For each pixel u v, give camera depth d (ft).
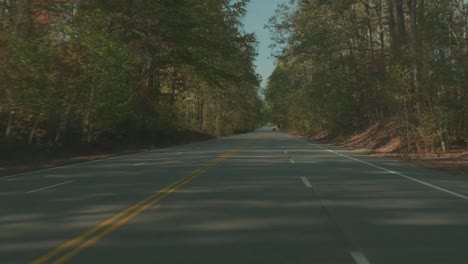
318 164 70.85
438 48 89.71
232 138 228.84
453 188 44.60
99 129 111.14
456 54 87.81
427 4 101.40
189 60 151.64
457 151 88.33
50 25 91.61
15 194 40.73
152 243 23.90
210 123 263.29
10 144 83.97
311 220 29.63
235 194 40.29
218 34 154.40
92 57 94.07
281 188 44.11
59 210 32.99
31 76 79.51
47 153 87.30
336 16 139.54
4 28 86.12
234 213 31.81
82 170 62.80
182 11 134.82
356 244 23.82
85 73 93.15
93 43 96.12
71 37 94.48
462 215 31.37
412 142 98.37
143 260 20.98
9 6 87.25
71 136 101.91
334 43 140.67
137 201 36.68
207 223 28.63
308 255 21.80
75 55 88.69
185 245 23.52
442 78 85.92
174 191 42.04
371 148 116.57
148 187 44.78
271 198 38.22
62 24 95.40
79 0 102.63
